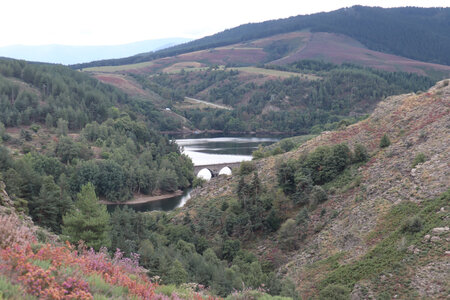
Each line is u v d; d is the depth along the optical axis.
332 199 66.31
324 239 55.84
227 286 39.34
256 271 48.53
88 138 178.12
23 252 14.08
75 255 17.00
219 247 63.38
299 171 76.12
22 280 12.32
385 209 52.88
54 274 13.66
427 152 62.19
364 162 72.62
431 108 78.69
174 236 68.31
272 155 108.75
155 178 149.75
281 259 57.16
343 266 44.88
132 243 48.03
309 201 69.25
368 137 81.81
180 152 196.38
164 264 38.50
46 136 168.12
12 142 153.62
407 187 55.22
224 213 75.75
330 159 75.50
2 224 15.91
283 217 68.62
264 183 81.62
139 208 131.00
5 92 199.62
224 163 172.25
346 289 38.69
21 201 54.72
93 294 13.69
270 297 20.47
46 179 82.31
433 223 43.22
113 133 184.75
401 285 36.88
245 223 68.81
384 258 42.00
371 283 38.78
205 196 92.25
